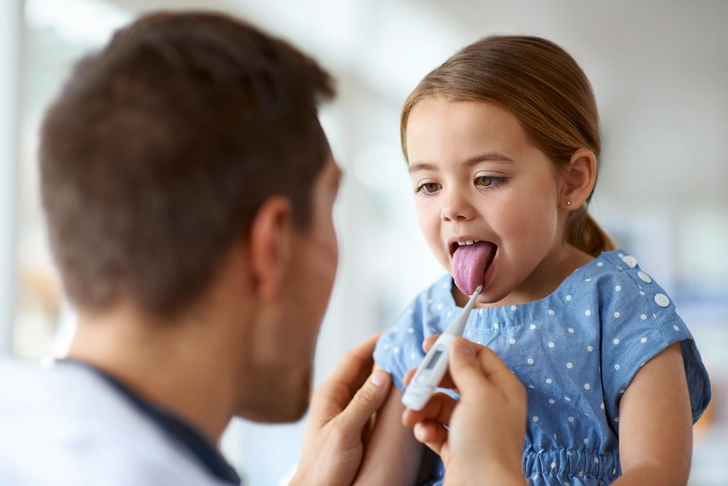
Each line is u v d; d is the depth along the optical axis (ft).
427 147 2.73
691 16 8.95
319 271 1.88
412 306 3.14
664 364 2.52
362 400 2.80
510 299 2.89
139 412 1.57
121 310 1.65
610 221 9.66
